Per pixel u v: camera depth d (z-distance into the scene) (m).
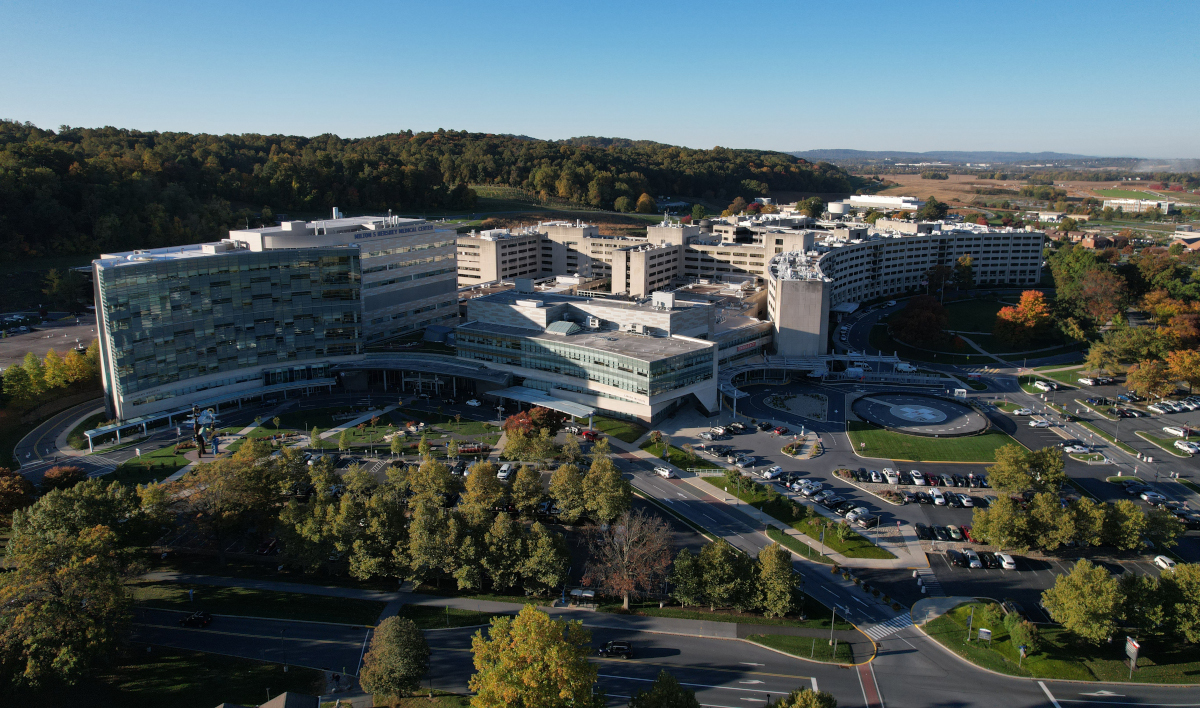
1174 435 189.50
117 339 181.75
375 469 165.25
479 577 119.94
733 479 158.75
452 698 97.56
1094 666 104.06
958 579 126.75
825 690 99.62
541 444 159.88
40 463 167.12
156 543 138.50
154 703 96.94
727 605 118.69
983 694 98.81
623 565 118.38
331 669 104.12
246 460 133.50
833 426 195.25
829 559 132.62
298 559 123.00
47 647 95.69
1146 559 132.62
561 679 83.81
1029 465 148.00
